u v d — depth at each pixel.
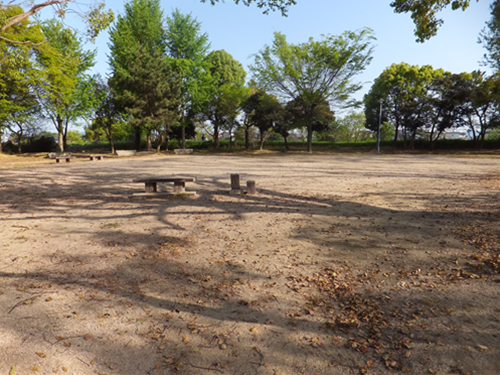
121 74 32.09
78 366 2.59
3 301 3.55
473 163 20.25
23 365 2.57
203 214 7.56
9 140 39.38
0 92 27.83
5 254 5.00
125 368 2.58
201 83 37.81
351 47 30.86
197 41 37.03
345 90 32.47
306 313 3.38
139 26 35.88
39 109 33.56
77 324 3.16
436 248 5.10
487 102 34.75
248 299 3.68
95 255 5.00
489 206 7.69
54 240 5.70
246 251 5.21
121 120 40.47
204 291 3.88
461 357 2.64
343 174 14.48
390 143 44.31
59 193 9.96
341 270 4.43
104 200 9.05
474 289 3.76
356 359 2.66
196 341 2.93
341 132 53.97
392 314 3.31
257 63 33.41
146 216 7.39
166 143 45.88
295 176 13.88
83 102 34.94
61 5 12.09
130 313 3.37
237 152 37.09
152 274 4.34
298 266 4.59
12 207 8.13
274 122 40.12
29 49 24.72
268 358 2.69
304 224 6.64
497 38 16.11
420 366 2.55
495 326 3.04
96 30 12.83
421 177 13.24
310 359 2.67
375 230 6.12
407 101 40.38
